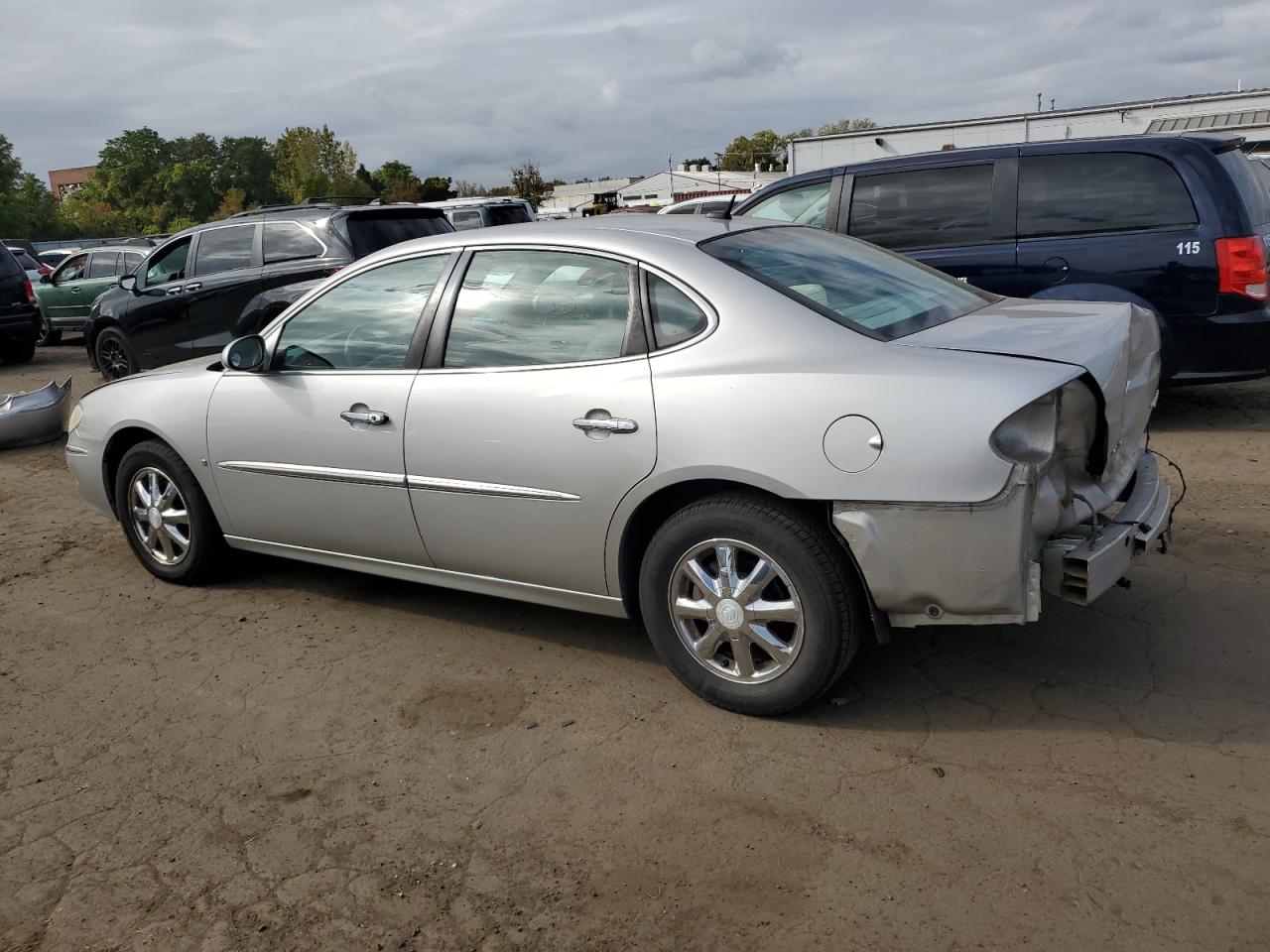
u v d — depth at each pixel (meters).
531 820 2.96
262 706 3.76
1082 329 3.28
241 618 4.60
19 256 23.27
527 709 3.62
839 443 3.03
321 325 4.28
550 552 3.69
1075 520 3.10
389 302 4.09
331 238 9.59
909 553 3.00
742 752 3.23
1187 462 5.99
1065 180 6.50
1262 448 6.16
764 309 3.30
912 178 6.99
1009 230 6.63
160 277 10.71
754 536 3.21
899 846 2.72
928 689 3.54
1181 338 6.24
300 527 4.43
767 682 3.34
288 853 2.89
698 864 2.72
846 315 3.33
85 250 16.12
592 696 3.67
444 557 4.02
